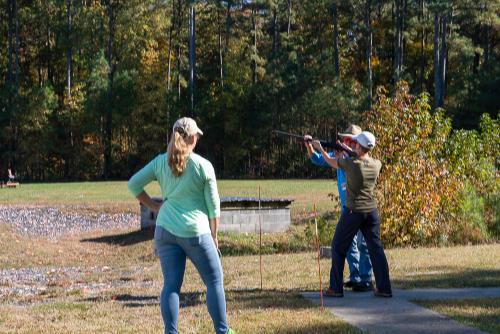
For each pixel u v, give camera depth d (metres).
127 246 25.11
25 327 9.64
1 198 42.91
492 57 75.06
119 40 80.00
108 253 24.17
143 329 9.26
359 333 8.59
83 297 12.90
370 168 10.48
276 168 75.25
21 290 14.78
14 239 26.34
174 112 76.00
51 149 76.06
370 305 10.23
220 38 81.00
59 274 18.22
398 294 11.16
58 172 78.31
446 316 9.45
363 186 10.51
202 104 75.81
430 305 10.16
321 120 74.00
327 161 10.51
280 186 50.53
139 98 77.56
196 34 84.44
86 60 80.38
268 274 14.56
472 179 23.22
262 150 76.06
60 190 50.31
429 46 81.62
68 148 77.38
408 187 20.36
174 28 83.31
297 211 31.20
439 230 20.89
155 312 10.47
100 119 76.50
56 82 82.56
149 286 14.18
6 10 82.06
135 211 35.00
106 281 15.85
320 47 79.75
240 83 77.94
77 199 41.34
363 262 11.54
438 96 68.38
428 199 20.44
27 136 76.31
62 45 77.69
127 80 76.50
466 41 71.19
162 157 7.71
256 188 48.12
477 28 81.75
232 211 25.23
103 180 72.88
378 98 21.81
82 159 77.44
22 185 59.47
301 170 74.56
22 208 36.78
